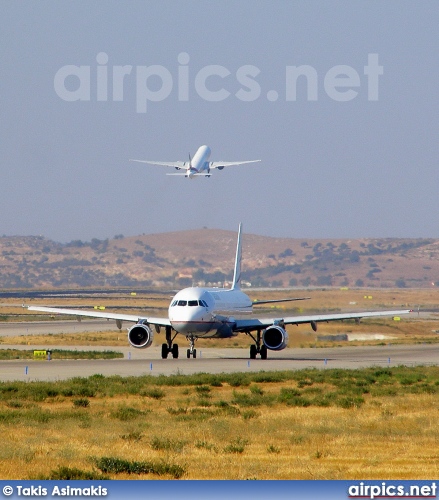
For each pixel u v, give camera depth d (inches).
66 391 5940.0
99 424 4648.1
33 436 4229.8
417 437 4261.8
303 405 5497.1
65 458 3659.0
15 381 6692.9
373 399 5851.4
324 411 5246.1
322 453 3816.4
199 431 4394.7
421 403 5585.6
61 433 4330.7
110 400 5812.0
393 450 3914.9
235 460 3678.6
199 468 3496.6
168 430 4446.4
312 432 4402.1
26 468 3472.0
